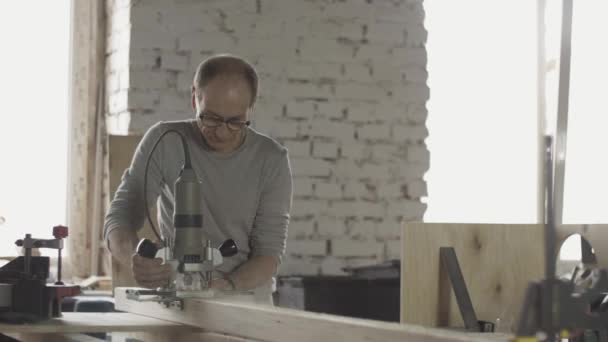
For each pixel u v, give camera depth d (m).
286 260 5.01
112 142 4.11
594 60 5.33
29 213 5.17
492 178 5.60
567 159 5.31
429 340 1.54
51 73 5.22
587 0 5.32
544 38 5.41
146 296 2.43
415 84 5.21
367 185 5.13
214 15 4.91
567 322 1.22
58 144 5.23
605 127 5.32
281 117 5.01
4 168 5.13
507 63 5.60
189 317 2.33
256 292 2.84
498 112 5.61
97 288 4.73
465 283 2.90
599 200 5.31
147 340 2.61
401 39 5.18
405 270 2.88
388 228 5.16
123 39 4.89
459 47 5.59
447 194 5.59
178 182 2.38
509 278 2.98
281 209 2.88
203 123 2.70
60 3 5.24
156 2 4.83
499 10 5.59
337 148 5.09
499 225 2.98
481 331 2.80
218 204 2.84
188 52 4.88
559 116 3.10
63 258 5.21
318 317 1.80
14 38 5.17
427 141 5.57
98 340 2.66
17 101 5.16
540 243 3.00
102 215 5.14
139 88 4.81
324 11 5.07
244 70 2.71
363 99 5.12
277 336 1.92
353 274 4.67
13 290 2.52
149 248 2.39
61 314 2.61
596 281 1.41
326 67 5.07
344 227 5.09
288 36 5.02
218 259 2.40
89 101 5.16
